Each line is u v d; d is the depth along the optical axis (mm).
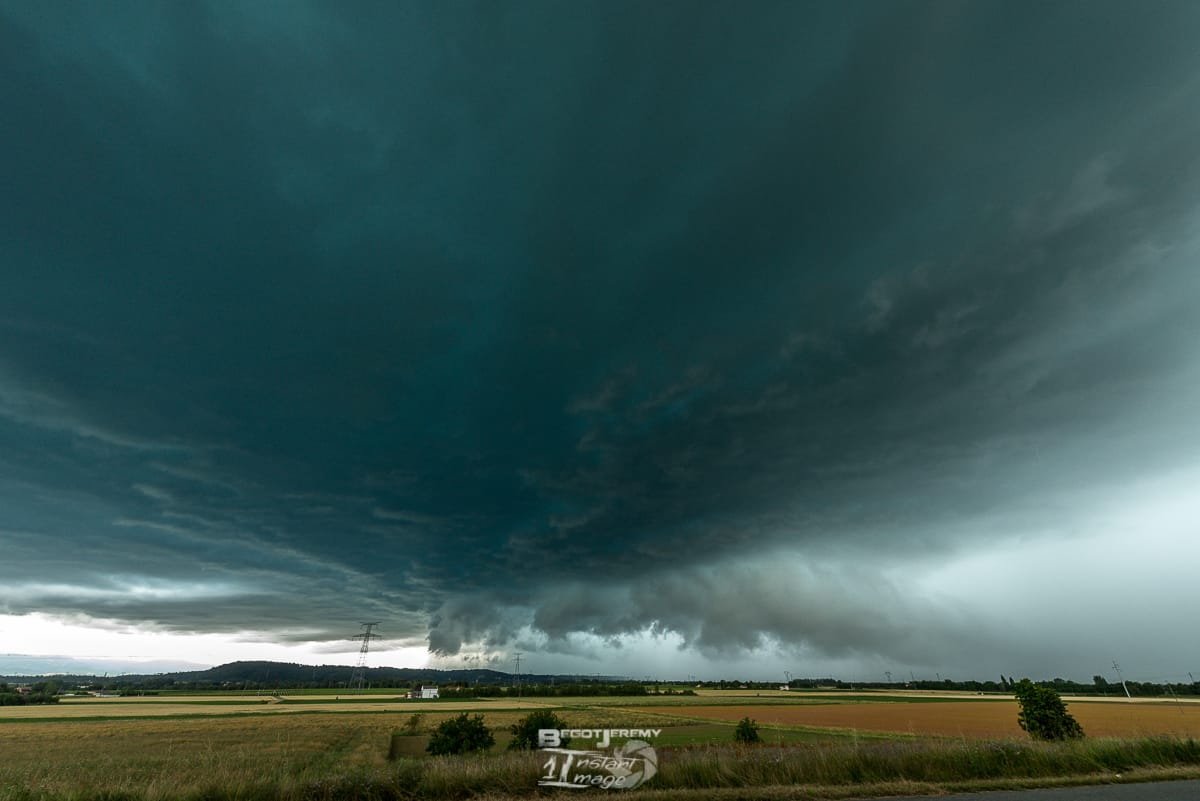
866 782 11500
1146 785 11320
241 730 81375
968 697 190750
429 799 10375
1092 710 92250
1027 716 27625
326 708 140500
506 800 10305
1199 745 14180
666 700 174125
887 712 106375
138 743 63344
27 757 50656
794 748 13539
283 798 10070
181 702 173875
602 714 108250
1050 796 10289
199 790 10125
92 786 10242
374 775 10812
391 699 195625
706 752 12891
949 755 12664
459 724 42625
